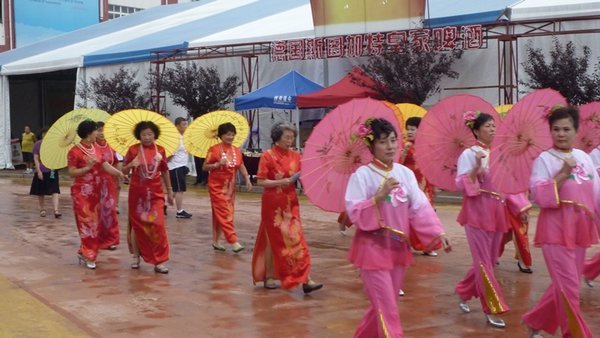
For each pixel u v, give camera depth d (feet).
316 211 51.01
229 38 77.30
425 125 22.98
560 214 18.34
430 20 65.00
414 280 28.48
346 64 72.18
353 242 17.37
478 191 21.72
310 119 75.46
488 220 21.72
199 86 76.13
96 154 31.42
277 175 26.04
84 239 31.17
